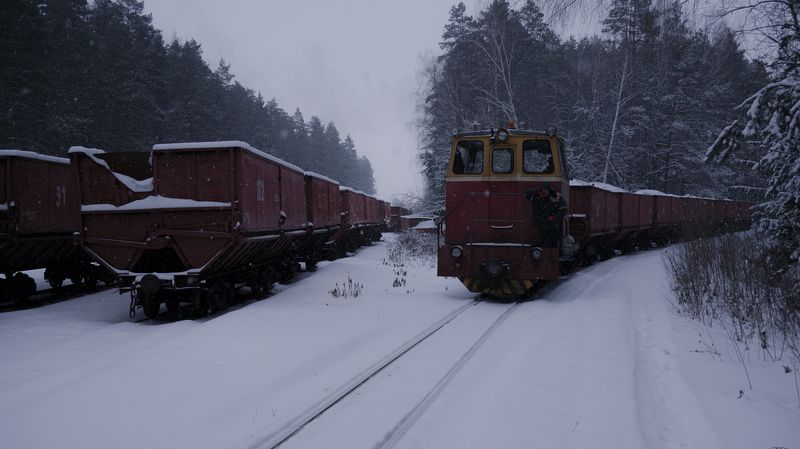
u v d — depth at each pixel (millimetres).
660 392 5074
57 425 4191
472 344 6898
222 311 10078
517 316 8828
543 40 35031
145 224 9250
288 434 4113
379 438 4039
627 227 20344
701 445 3857
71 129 33188
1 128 30141
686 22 10883
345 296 10547
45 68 32875
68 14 38375
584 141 33125
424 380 5414
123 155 9703
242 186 9227
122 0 44125
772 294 8172
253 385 5184
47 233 11531
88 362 5883
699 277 9547
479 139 10969
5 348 7074
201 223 9188
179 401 4715
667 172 37469
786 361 5828
